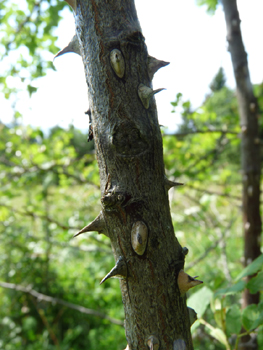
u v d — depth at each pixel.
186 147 0.57
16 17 0.49
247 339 0.29
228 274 0.43
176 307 0.13
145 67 0.13
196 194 0.65
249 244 0.33
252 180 0.34
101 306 0.81
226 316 0.19
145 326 0.12
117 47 0.12
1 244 0.75
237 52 0.34
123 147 0.12
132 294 0.13
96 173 0.50
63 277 0.84
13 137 0.53
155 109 0.13
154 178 0.13
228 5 0.33
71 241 0.65
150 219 0.12
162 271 0.12
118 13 0.13
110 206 0.12
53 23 0.45
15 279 0.76
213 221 0.60
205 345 0.53
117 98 0.12
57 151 0.53
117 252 0.13
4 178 0.54
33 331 0.74
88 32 0.13
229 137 0.51
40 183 0.61
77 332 0.73
